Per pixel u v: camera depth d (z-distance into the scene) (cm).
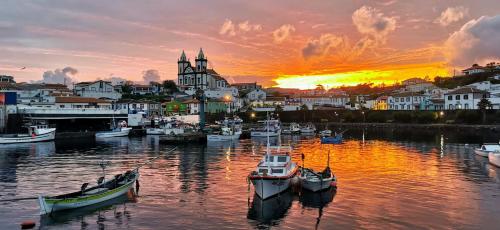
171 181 4428
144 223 2992
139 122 13175
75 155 6938
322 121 18338
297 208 3328
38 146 8581
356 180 4416
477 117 13075
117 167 5531
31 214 3200
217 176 4728
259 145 8850
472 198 3612
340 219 3038
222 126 12250
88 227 2912
